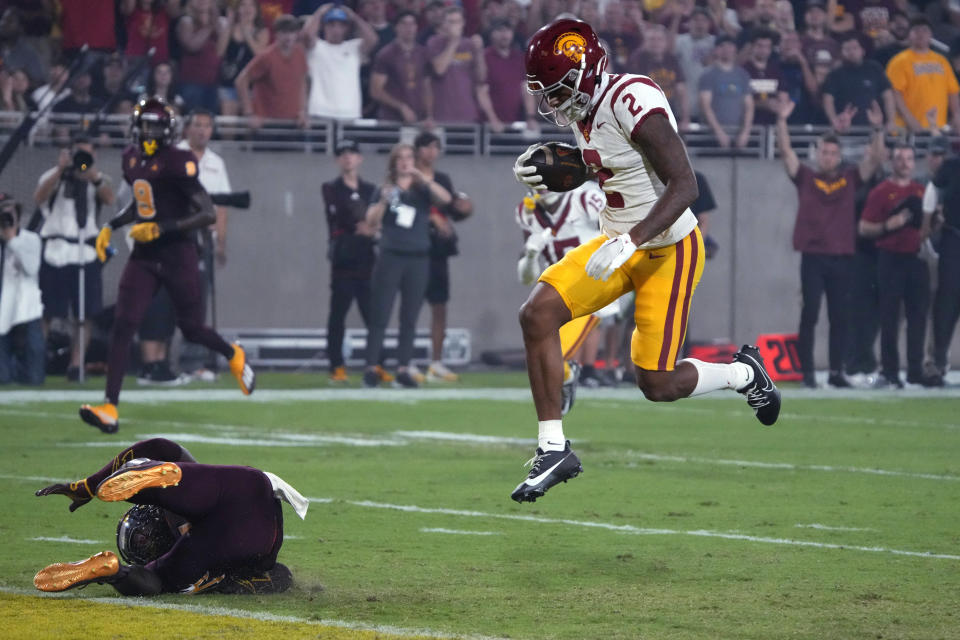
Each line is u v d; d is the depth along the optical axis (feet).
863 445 98.48
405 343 144.56
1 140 154.61
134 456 49.06
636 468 85.15
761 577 52.90
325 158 168.86
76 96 159.53
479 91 172.86
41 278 144.15
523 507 69.92
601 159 54.34
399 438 100.07
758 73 179.93
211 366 156.25
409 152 141.18
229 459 87.04
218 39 165.89
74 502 49.14
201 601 47.73
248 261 167.94
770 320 181.47
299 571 53.47
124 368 99.66
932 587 51.16
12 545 58.23
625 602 48.39
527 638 42.86
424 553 57.52
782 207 180.96
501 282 174.91
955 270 148.97
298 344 165.89
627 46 178.91
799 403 131.44
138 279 100.58
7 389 137.18
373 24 173.68
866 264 153.89
